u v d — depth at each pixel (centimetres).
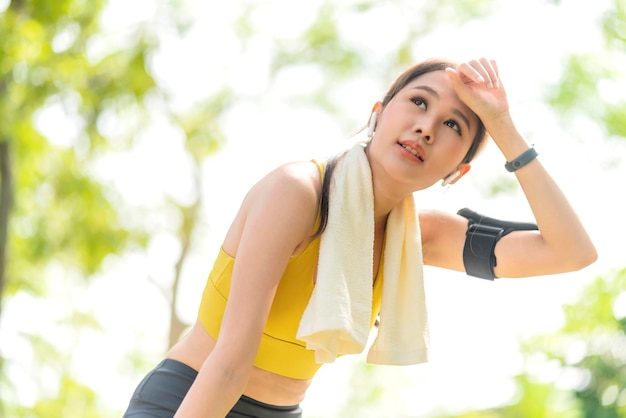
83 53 1009
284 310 245
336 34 1356
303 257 242
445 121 248
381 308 255
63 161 1132
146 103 1204
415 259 259
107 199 1190
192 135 1387
